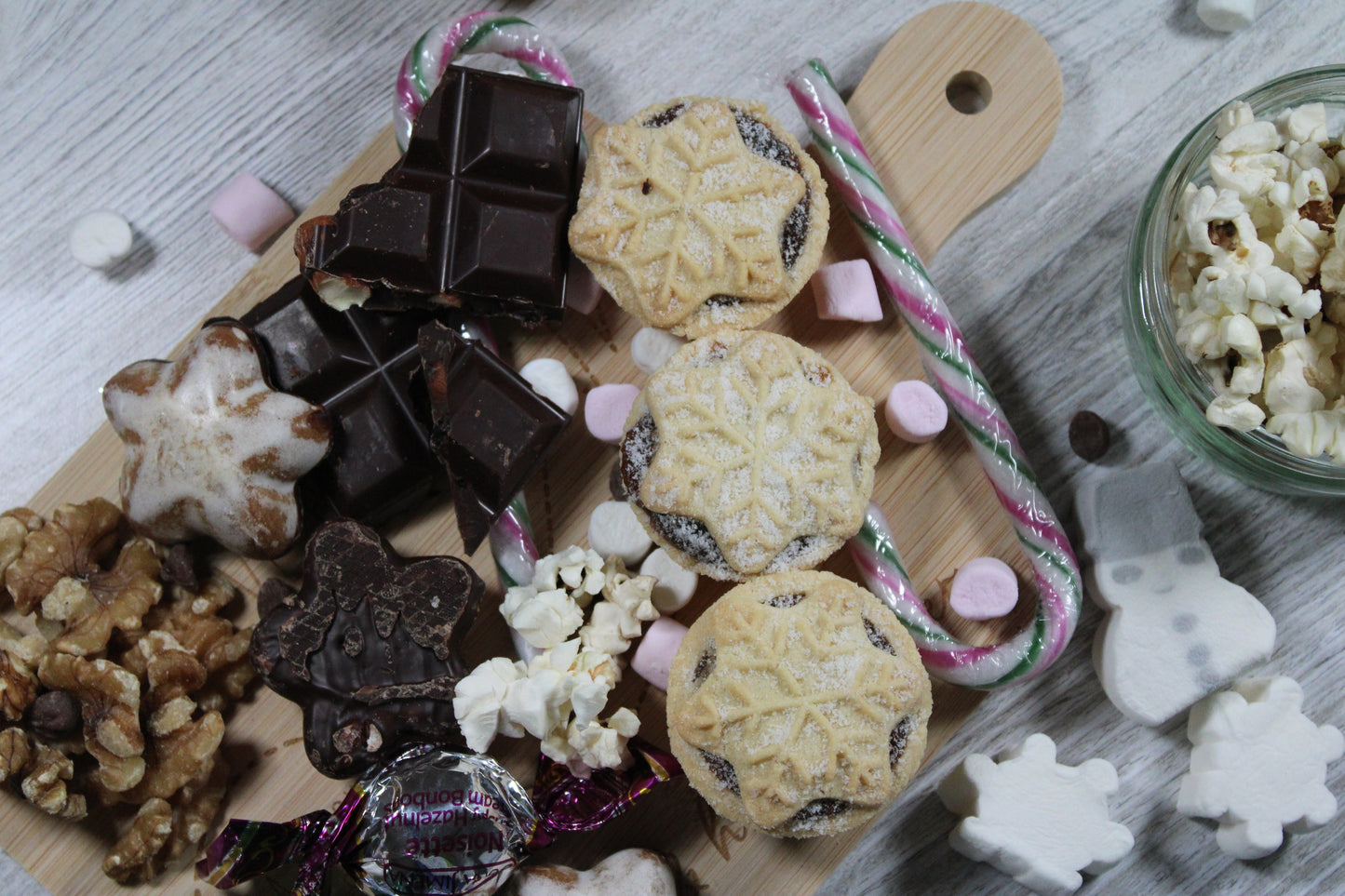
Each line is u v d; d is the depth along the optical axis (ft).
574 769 1.49
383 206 1.47
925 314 1.51
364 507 1.53
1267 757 1.58
